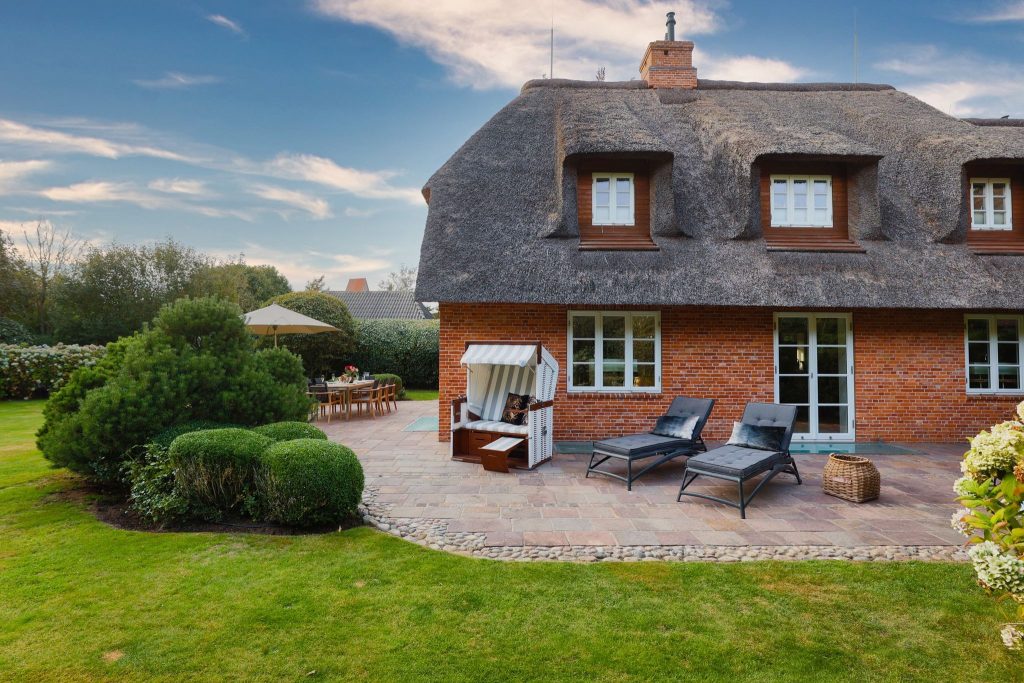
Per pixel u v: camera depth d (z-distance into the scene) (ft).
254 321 53.78
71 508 24.73
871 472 26.02
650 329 41.50
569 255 39.63
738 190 41.27
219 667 12.56
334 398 59.47
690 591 16.39
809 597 15.98
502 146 47.42
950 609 15.19
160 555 19.20
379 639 13.73
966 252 40.01
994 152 39.86
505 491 27.94
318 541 20.71
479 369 40.34
